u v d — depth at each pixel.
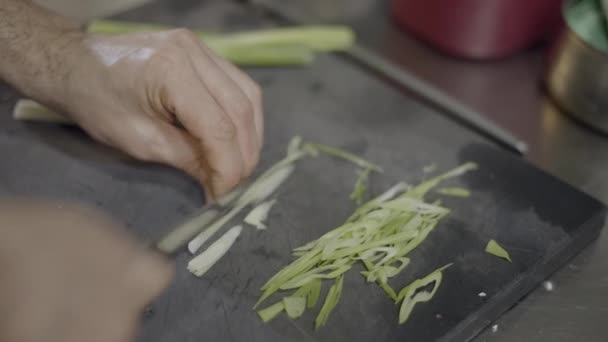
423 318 0.79
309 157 1.02
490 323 0.83
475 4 1.19
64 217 0.67
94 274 0.65
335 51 1.27
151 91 0.89
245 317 0.80
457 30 1.24
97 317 0.62
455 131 1.07
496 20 1.21
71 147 1.02
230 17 1.34
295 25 1.33
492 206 0.93
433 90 1.16
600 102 1.07
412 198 0.94
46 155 1.01
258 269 0.85
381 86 1.16
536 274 0.86
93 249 0.66
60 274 0.62
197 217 0.91
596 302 0.85
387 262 0.86
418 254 0.87
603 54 1.02
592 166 1.05
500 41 1.24
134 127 0.95
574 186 0.97
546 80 1.18
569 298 0.86
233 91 0.91
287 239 0.89
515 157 1.01
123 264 0.67
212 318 0.80
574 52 1.07
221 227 0.90
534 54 1.29
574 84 1.09
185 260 0.86
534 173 0.98
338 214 0.92
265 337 0.78
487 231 0.90
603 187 1.02
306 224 0.91
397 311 0.80
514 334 0.82
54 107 1.00
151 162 1.00
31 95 1.00
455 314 0.79
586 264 0.90
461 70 1.26
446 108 1.12
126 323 0.64
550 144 1.09
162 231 0.91
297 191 0.96
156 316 0.80
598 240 0.93
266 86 1.17
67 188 0.96
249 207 0.93
